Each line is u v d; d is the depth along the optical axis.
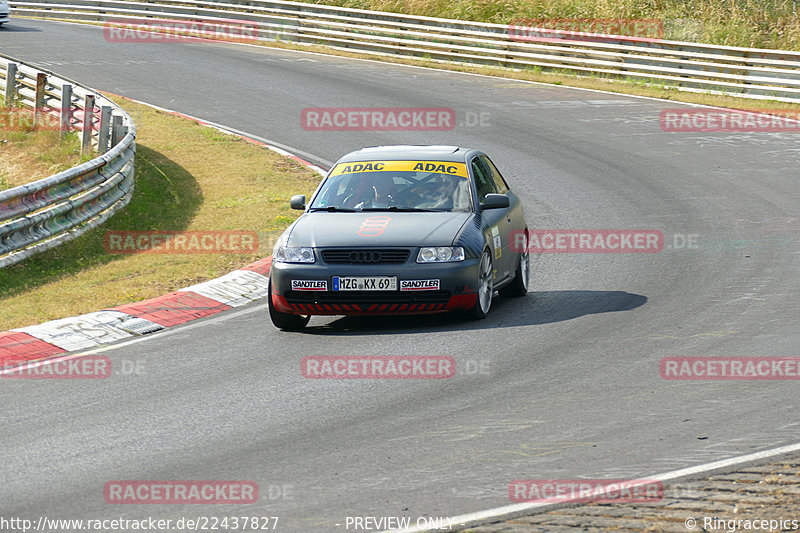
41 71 80.88
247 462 23.22
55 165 68.88
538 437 24.30
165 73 105.38
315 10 124.94
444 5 127.19
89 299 41.12
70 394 29.22
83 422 26.58
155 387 29.69
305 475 22.27
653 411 25.98
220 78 103.06
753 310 36.53
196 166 70.75
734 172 67.06
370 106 90.69
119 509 20.58
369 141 77.81
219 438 24.98
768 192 61.03
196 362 32.38
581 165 70.44
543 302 39.53
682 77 99.69
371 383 29.39
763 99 94.62
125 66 108.69
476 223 36.81
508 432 24.73
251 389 29.17
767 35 109.88
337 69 109.50
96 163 53.94
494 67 112.06
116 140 66.00
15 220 46.84
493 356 31.84
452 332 35.12
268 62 113.06
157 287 42.97
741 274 42.62
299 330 36.50
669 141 77.50
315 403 27.67
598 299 39.56
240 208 59.53
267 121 84.94
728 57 96.00
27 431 25.97
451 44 115.00
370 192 38.59
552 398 27.41
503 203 37.69
